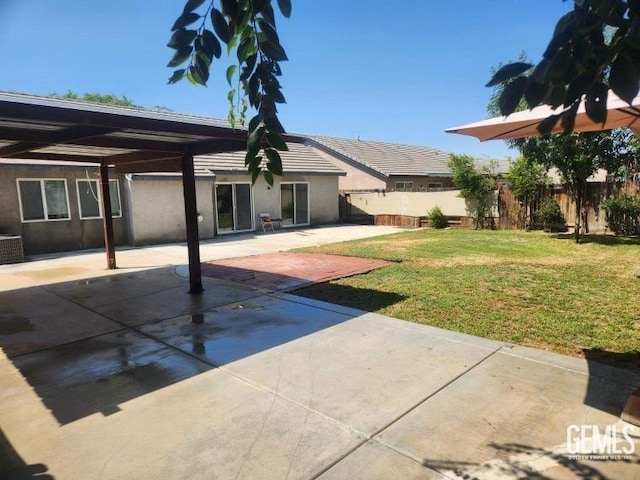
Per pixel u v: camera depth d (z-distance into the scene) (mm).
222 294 7188
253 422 3180
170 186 14555
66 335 5262
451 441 2889
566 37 1153
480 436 2939
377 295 6840
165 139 6633
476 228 17375
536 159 12734
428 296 6672
